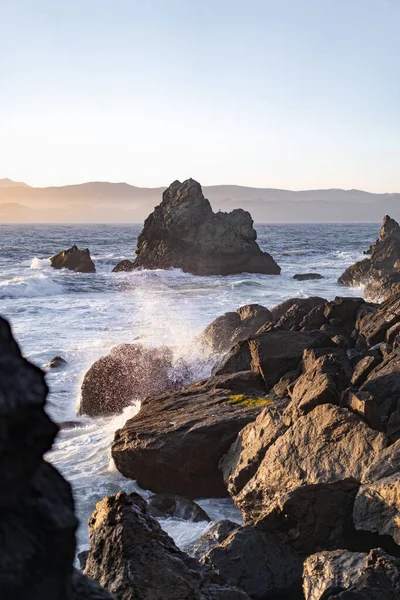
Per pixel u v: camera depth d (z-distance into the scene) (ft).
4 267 228.63
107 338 92.84
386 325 56.13
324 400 38.09
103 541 18.83
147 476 42.98
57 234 577.02
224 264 224.74
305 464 34.42
